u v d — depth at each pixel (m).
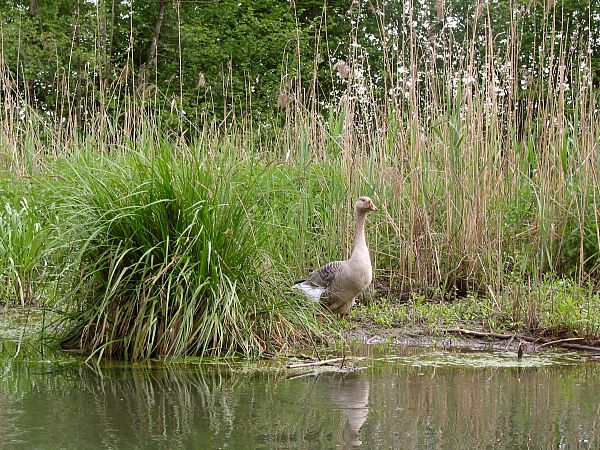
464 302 9.31
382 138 10.23
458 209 9.89
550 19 16.69
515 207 10.33
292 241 9.60
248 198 7.60
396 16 12.96
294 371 6.59
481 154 9.94
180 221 7.22
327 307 8.41
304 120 11.06
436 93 10.66
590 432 4.84
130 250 7.12
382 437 4.70
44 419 5.05
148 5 23.75
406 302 9.49
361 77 10.52
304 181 9.92
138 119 10.77
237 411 5.27
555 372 6.62
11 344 7.58
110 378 6.25
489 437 4.71
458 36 13.27
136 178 7.32
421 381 6.23
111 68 20.44
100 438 4.63
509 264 9.85
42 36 19.25
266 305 7.39
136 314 7.16
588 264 9.94
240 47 22.88
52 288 7.91
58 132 11.91
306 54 23.23
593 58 14.80
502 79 10.82
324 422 5.00
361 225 8.52
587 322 7.86
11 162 11.23
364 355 7.30
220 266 7.16
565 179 10.18
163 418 5.09
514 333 8.15
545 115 10.10
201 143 8.05
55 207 8.14
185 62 23.08
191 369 6.61
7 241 9.82
